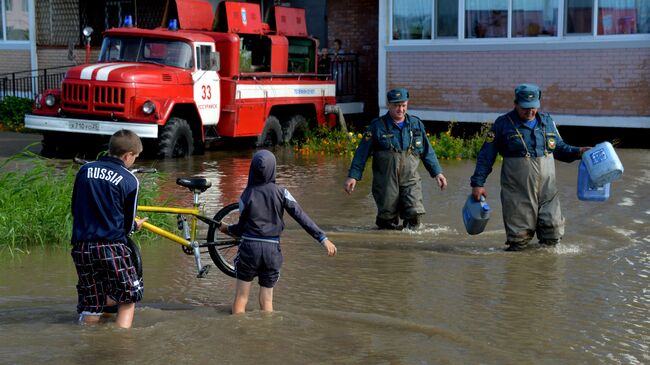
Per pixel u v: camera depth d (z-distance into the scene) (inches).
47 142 615.5
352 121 811.4
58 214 335.6
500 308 244.2
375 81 822.5
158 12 874.1
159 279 275.4
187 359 198.1
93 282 217.2
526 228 315.9
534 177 314.7
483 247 325.1
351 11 825.5
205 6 656.4
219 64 608.4
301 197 438.6
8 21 960.9
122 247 216.1
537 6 645.9
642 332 222.5
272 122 671.8
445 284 271.0
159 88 574.6
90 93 572.7
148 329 218.2
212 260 276.7
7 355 199.3
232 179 491.5
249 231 227.9
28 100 831.7
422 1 700.0
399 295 257.9
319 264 296.8
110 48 617.9
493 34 668.7
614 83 617.3
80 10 906.7
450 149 600.1
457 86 687.7
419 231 354.6
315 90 708.7
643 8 604.4
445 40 689.0
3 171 504.7
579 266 293.7
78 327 219.5
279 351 204.2
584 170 316.2
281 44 676.7
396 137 352.5
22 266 292.5
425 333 220.7
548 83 644.1
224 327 220.7
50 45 922.1
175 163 565.3
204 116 609.3
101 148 627.2
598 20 621.0
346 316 233.8
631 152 600.7
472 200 324.5
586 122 629.9
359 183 485.1
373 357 201.8
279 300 251.3
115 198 214.1
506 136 316.2
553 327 226.5
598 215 384.2
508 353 205.9
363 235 346.6
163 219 344.2
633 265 294.5
